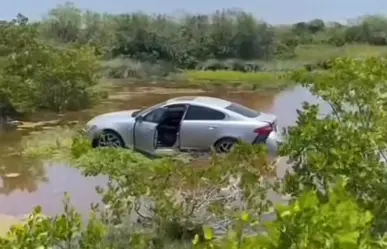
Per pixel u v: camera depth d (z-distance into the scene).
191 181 6.74
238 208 6.50
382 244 2.88
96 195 9.02
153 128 11.16
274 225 2.57
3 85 16.44
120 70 30.16
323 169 4.79
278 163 7.79
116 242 5.97
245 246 2.74
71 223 4.42
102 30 34.16
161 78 30.48
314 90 6.84
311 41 40.47
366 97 6.13
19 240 3.89
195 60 34.97
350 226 2.53
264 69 34.03
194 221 6.69
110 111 18.78
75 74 18.91
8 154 12.27
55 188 9.62
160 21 36.00
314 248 2.46
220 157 7.45
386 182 4.70
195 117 11.15
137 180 6.73
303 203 2.56
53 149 12.56
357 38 41.38
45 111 18.45
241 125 10.95
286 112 18.69
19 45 18.64
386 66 6.52
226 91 25.19
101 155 7.46
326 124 5.10
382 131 5.35
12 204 8.81
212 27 36.41
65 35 33.91
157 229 6.70
